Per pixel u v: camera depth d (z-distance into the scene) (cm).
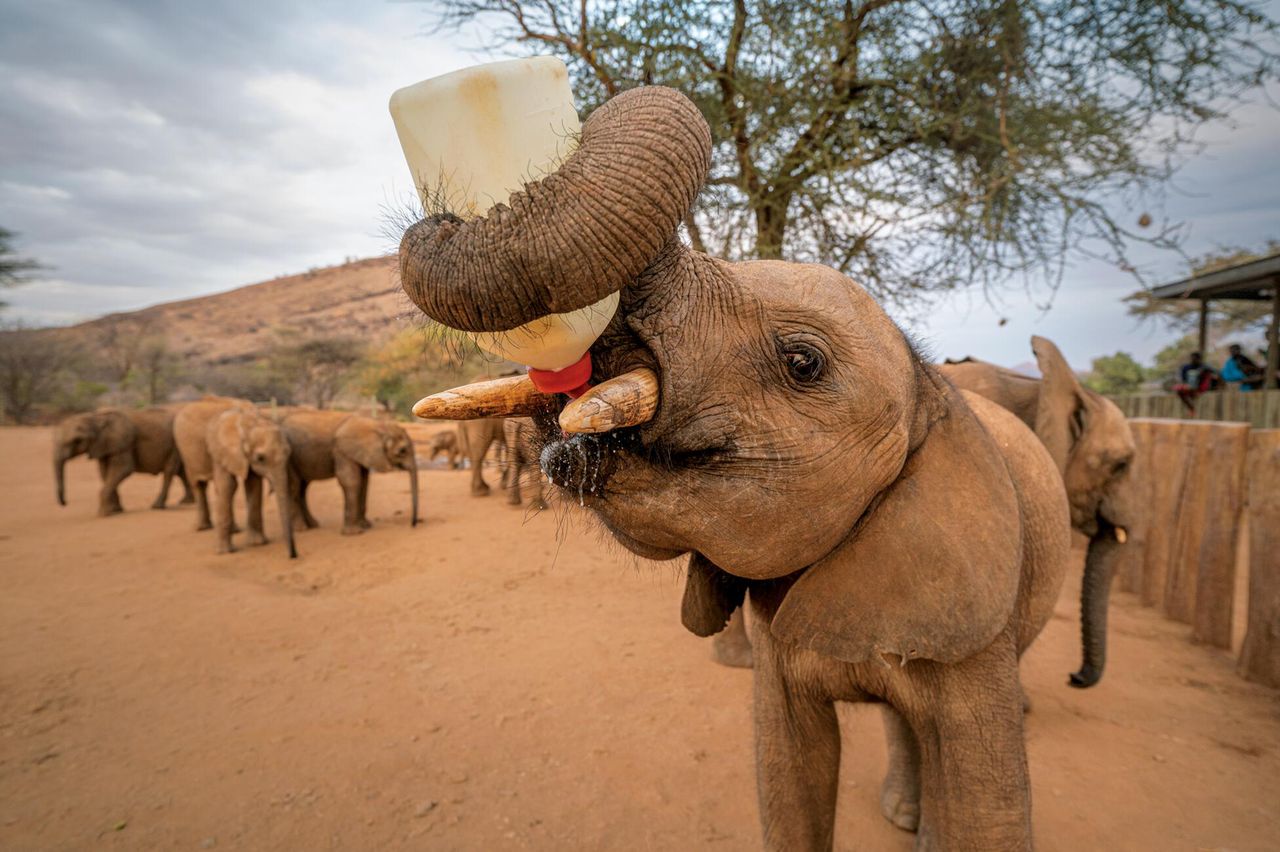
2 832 373
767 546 179
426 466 2092
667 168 131
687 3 727
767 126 753
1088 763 430
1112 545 494
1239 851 353
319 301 14000
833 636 207
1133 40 754
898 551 204
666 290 163
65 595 793
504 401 169
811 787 253
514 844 362
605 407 146
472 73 131
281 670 582
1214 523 614
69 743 465
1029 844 225
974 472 219
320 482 1778
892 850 354
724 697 520
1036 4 765
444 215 134
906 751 375
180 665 593
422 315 157
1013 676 234
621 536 198
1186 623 673
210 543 1055
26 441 3088
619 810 389
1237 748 448
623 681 550
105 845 362
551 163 135
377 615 721
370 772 428
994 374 522
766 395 171
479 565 905
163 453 1403
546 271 125
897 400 192
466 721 490
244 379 6197
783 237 856
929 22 805
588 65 782
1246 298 1612
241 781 419
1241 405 1362
